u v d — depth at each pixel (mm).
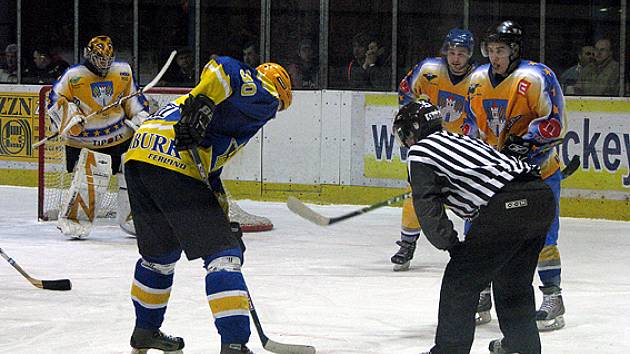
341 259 10305
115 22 16188
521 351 6035
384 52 14398
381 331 7113
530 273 5977
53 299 8250
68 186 14102
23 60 16766
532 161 7520
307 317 7598
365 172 14297
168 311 7738
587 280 9297
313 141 14539
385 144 14164
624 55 13594
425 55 14180
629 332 7215
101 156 11969
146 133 5977
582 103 13695
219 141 5980
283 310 7852
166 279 6188
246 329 5625
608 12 13547
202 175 5750
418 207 5668
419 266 10008
